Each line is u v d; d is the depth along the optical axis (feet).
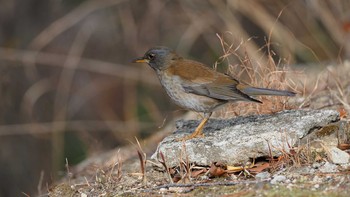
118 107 59.52
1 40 50.24
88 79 58.80
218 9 51.24
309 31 52.44
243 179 26.53
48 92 52.65
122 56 57.06
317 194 23.68
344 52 51.06
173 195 25.89
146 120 54.19
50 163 49.24
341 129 28.48
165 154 28.04
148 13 56.29
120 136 50.96
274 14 52.95
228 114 34.58
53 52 54.70
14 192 48.24
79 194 28.84
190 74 30.53
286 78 36.83
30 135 49.49
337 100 35.76
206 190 25.84
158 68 31.71
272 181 25.49
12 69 49.96
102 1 53.36
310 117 28.66
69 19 50.96
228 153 27.35
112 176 30.12
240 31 49.34
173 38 56.34
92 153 46.80
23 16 51.19
